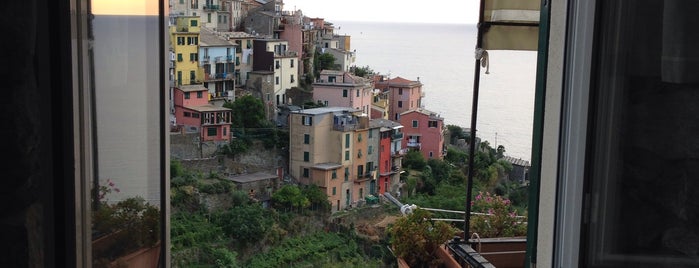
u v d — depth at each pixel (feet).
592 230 3.83
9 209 3.05
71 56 2.97
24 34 2.97
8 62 2.98
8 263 3.05
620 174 3.72
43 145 3.01
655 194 3.56
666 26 3.45
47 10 2.93
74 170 3.03
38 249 3.06
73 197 3.04
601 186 3.78
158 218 3.29
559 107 3.87
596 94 3.74
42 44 2.95
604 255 3.78
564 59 3.80
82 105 3.05
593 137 3.77
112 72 3.11
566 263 3.90
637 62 3.59
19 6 2.96
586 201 3.82
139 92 3.17
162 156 3.24
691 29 3.36
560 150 3.87
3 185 3.03
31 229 3.07
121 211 3.21
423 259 8.19
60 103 2.97
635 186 3.66
